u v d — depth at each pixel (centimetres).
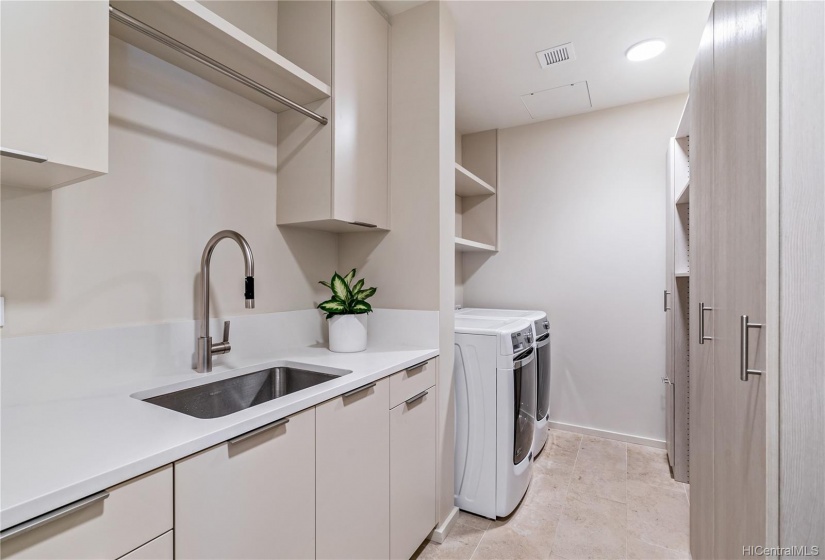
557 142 312
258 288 167
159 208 132
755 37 85
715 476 125
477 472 200
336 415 119
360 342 175
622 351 290
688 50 221
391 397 147
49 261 107
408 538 157
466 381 203
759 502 84
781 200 75
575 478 235
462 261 342
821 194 72
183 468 79
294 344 182
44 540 59
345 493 123
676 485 226
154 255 131
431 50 184
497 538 182
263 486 96
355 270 192
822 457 72
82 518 64
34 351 103
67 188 111
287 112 173
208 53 132
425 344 184
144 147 128
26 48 77
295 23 170
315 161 165
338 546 119
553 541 179
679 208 241
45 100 80
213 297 149
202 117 146
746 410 93
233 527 88
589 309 301
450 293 194
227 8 154
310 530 109
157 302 131
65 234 110
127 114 124
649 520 194
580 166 304
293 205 170
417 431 164
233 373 139
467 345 202
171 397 121
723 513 115
